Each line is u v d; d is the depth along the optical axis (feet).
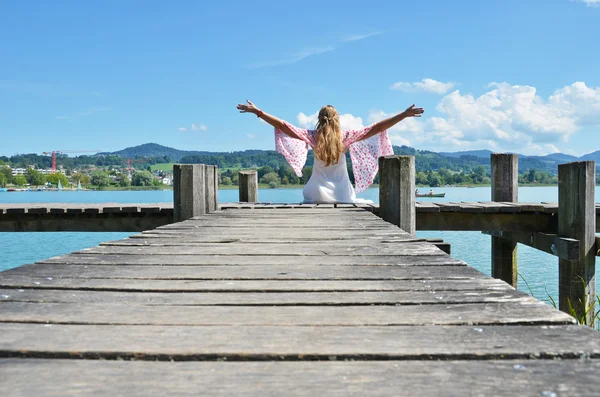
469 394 3.66
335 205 22.93
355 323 5.40
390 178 18.71
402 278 7.59
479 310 5.80
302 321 5.48
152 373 4.08
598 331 5.02
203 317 5.63
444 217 21.77
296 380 3.93
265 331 5.12
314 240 11.84
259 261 9.12
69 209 22.15
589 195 18.19
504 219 21.72
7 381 3.91
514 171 26.08
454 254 40.22
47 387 3.79
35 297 6.45
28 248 45.47
